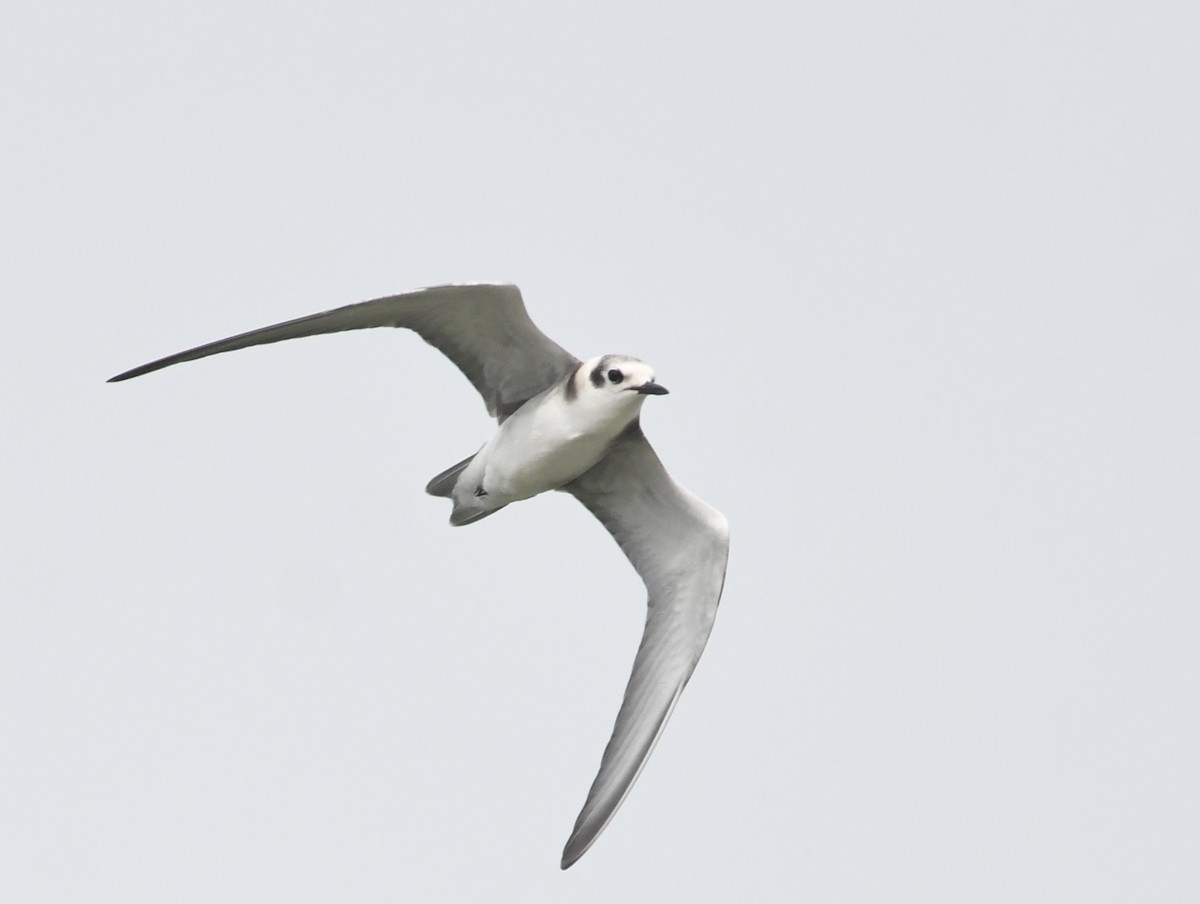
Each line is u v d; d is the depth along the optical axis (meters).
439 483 16.28
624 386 14.91
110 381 13.95
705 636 15.87
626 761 15.33
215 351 14.16
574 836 14.80
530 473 15.65
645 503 16.41
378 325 14.83
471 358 15.57
